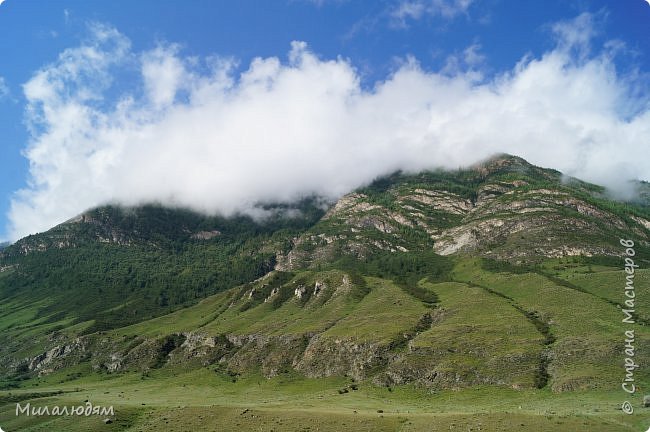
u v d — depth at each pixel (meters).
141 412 179.00
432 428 126.94
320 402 184.88
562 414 126.00
